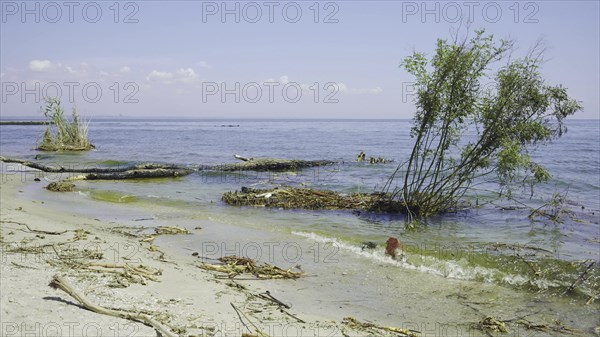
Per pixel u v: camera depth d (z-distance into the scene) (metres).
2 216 12.85
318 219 14.68
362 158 30.89
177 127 116.56
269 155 37.59
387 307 7.70
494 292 8.50
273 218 14.70
